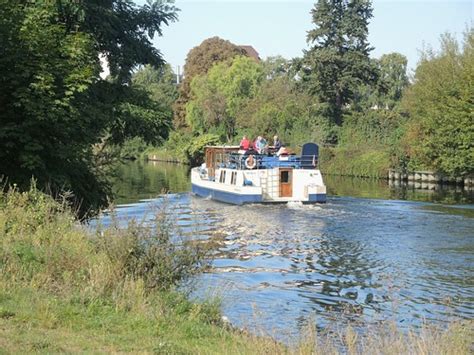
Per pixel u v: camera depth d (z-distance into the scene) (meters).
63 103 19.25
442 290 17.12
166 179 59.56
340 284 17.80
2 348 7.71
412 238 25.09
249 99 84.31
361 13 76.88
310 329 10.87
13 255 12.19
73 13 22.78
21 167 19.83
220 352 8.96
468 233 26.23
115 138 25.59
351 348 9.96
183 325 10.30
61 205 16.73
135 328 9.65
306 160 38.34
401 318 14.41
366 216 31.23
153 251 12.16
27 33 19.39
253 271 19.31
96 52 24.88
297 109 76.94
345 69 74.31
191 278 13.14
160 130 25.61
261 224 29.09
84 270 11.94
